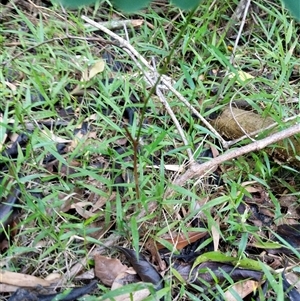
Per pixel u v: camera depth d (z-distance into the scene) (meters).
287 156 0.70
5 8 0.90
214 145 0.71
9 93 0.75
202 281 0.56
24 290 0.53
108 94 0.77
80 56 0.84
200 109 0.77
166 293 0.54
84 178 0.67
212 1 0.97
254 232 0.63
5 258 0.56
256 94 0.78
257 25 0.96
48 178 0.64
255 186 0.70
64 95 0.76
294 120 0.71
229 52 0.91
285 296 0.57
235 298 0.54
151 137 0.73
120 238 0.60
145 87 0.79
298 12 0.25
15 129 0.68
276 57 0.86
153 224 0.61
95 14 0.93
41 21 0.85
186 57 0.89
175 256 0.60
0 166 0.66
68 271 0.57
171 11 0.95
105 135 0.74
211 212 0.65
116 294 0.51
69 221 0.62
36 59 0.82
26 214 0.61
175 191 0.63
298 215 0.67
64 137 0.71
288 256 0.62
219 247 0.62
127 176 0.67
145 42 0.90
